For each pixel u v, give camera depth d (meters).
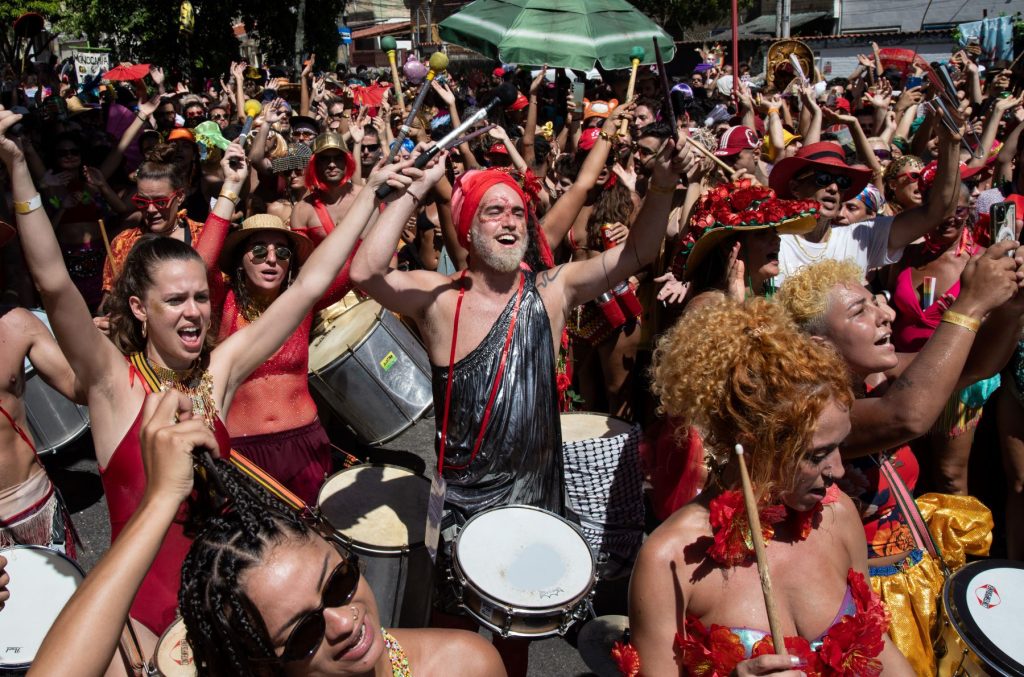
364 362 4.43
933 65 3.76
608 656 3.03
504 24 6.68
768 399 1.82
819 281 2.62
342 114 10.00
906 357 3.26
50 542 3.38
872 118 8.66
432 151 2.82
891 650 2.04
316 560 1.46
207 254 3.36
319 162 5.26
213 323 3.64
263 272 3.73
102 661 1.20
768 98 8.60
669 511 3.25
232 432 3.69
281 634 1.43
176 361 2.58
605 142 4.23
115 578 1.24
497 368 3.04
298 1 21.23
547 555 2.72
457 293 3.14
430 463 5.35
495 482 3.06
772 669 1.68
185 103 10.21
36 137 7.78
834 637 1.86
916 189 4.97
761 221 3.34
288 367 3.76
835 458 1.88
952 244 4.28
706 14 29.53
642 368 4.91
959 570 2.46
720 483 2.00
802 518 1.94
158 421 1.39
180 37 20.88
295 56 21.73
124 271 2.59
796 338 1.89
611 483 3.43
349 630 1.47
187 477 1.34
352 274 3.02
